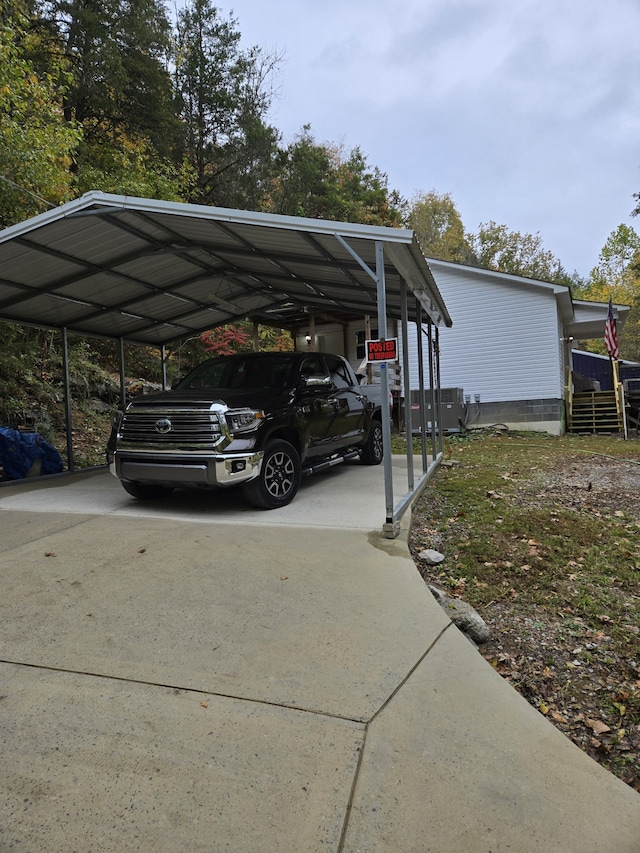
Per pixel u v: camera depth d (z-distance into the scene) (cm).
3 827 152
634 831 162
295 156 2177
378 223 2898
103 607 301
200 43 1842
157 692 222
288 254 584
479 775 182
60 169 874
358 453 784
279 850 148
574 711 279
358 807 164
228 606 302
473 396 1590
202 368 681
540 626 355
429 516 571
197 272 730
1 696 217
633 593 399
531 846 154
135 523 468
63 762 180
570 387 1659
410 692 227
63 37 1330
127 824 154
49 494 627
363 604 307
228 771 177
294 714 209
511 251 3944
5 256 569
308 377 616
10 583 335
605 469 859
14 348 1010
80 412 1177
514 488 702
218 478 477
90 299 752
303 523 468
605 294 4044
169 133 1605
